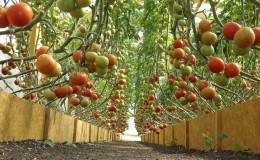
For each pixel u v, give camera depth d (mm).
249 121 2078
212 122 2662
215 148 2564
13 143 1834
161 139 5488
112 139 7891
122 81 2459
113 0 1338
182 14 1431
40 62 873
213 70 1022
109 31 1712
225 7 2393
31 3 1526
